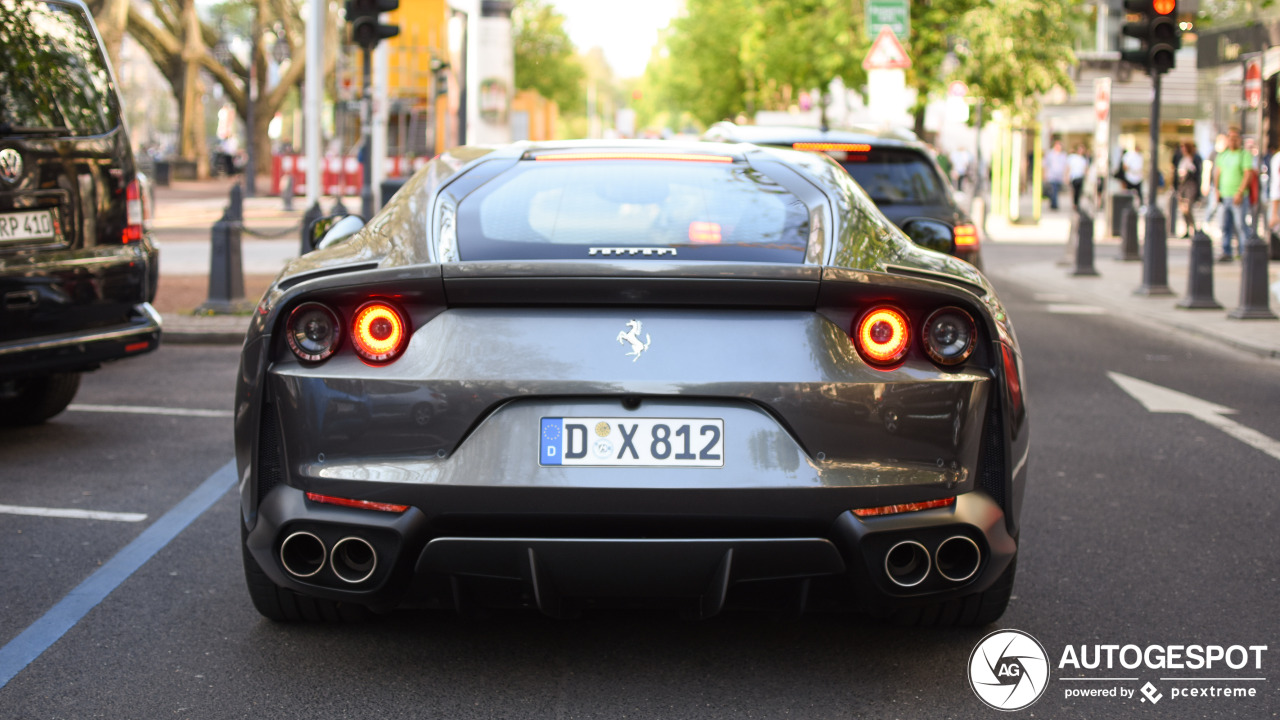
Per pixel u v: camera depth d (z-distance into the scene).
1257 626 3.90
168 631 3.78
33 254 5.97
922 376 3.17
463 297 3.15
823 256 3.42
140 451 6.35
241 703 3.25
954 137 42.69
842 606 3.36
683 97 59.91
